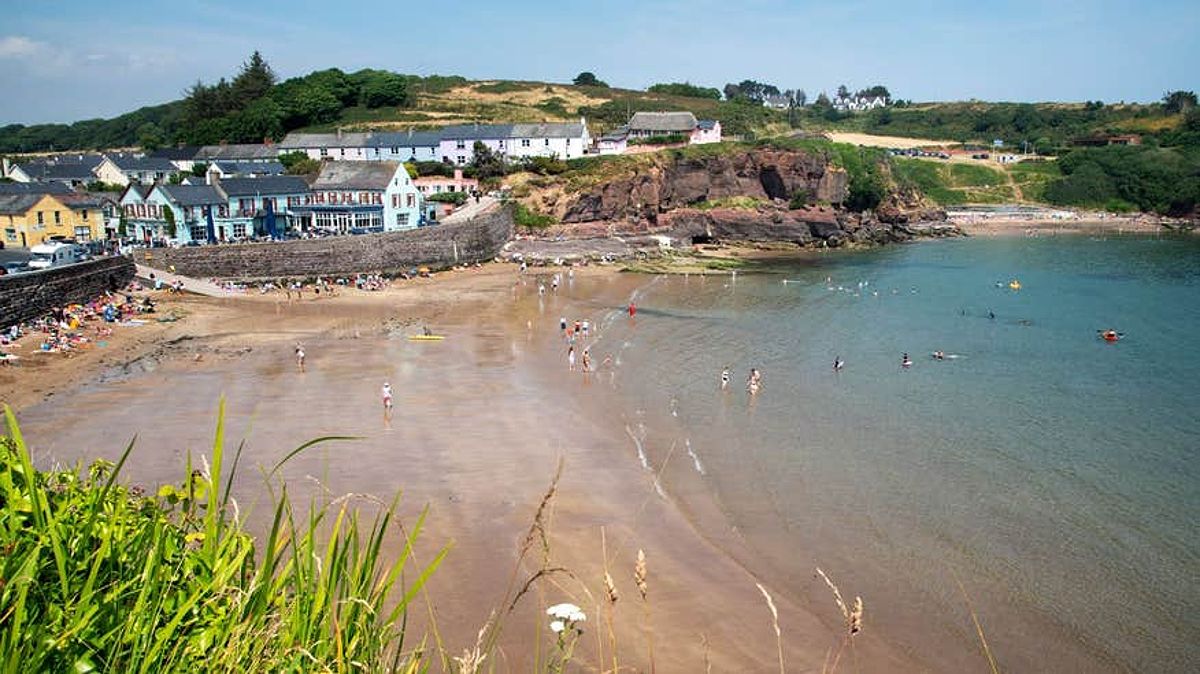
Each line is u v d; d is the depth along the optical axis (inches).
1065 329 2576.3
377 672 219.0
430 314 2546.8
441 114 5940.0
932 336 2453.2
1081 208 6486.2
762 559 1011.9
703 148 4948.3
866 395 1792.6
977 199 6707.7
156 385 1627.7
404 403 1589.6
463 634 761.0
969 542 1072.2
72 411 1435.8
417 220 3742.6
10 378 1609.3
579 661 746.8
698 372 1957.4
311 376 1759.4
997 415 1658.5
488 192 4320.9
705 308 2834.6
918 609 905.5
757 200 5032.0
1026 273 3791.8
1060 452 1434.5
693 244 4682.6
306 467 1216.8
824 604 909.8
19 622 179.9
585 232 4239.7
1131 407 1729.8
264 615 214.2
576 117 6259.8
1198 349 2309.3
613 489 1203.9
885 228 5206.7
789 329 2511.1
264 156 4753.9
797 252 4589.1
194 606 214.4
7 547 201.0
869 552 1039.6
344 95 5969.5
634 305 2854.3
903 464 1358.3
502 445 1370.6
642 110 6535.4
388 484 1166.3
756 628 848.9
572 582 911.0
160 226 3093.0
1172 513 1179.3
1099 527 1126.4
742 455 1382.9
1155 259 4288.9
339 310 2524.6
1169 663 818.8
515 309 2694.4
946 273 3777.1
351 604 219.9
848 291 3248.0
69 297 2175.2
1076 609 914.1
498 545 984.9
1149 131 7613.2
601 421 1537.9
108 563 215.6
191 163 4643.2
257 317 2356.1
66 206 2901.1
